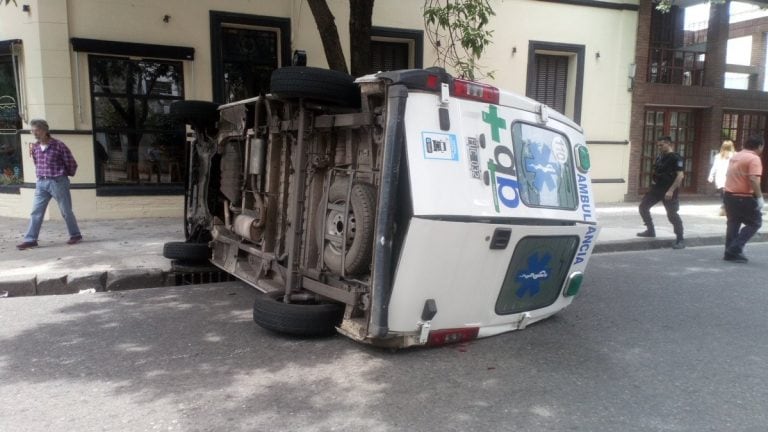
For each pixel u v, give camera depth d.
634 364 4.59
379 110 4.27
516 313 5.11
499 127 4.56
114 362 4.41
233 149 6.46
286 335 4.96
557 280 5.32
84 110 10.38
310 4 7.66
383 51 12.61
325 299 5.05
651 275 7.90
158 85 10.86
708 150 15.88
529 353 4.75
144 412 3.58
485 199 4.35
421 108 4.09
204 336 5.02
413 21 12.23
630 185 14.98
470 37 7.86
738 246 8.82
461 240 4.21
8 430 3.35
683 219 12.57
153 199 10.96
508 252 4.57
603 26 14.11
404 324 4.27
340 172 4.77
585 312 6.04
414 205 3.98
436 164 4.10
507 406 3.78
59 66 10.11
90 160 10.51
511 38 13.24
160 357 4.52
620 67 14.44
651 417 3.68
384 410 3.67
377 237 4.11
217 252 7.07
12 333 5.09
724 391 4.11
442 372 4.30
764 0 15.41
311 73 4.48
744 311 6.17
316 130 4.91
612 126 14.60
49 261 7.34
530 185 4.77
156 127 10.95
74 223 8.45
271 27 11.35
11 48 10.12
